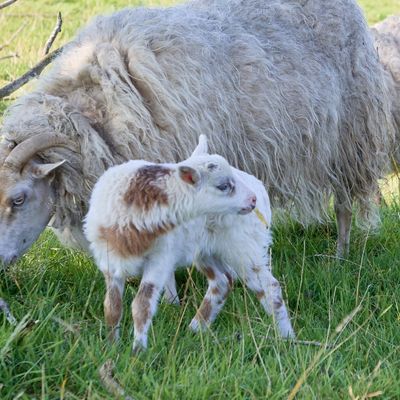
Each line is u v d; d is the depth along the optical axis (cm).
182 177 643
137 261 660
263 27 925
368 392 604
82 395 581
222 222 708
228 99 856
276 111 890
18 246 740
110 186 658
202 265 746
